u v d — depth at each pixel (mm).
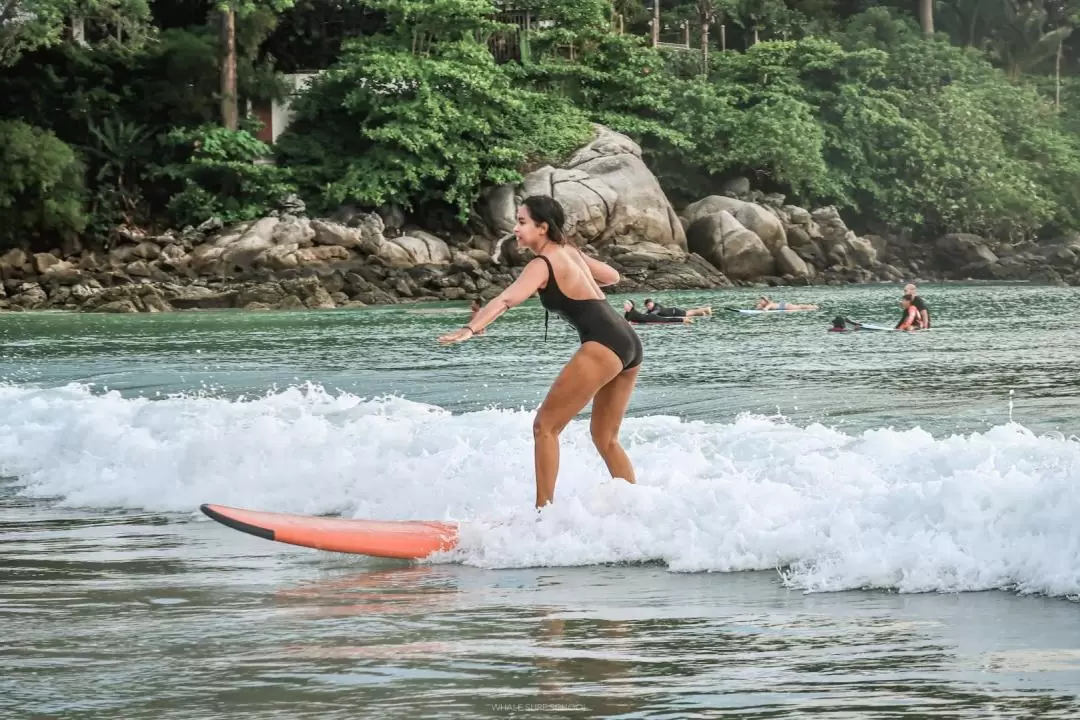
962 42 89375
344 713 4266
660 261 56688
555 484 7715
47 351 26453
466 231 58375
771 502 6992
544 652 5047
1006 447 8242
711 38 82062
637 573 6613
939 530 6297
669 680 4617
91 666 4906
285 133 60125
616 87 66438
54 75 56250
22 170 52250
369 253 53469
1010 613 5500
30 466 10891
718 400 14281
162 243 53562
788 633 5281
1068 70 95438
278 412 12695
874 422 11742
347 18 63531
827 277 60812
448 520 7402
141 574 6824
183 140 56094
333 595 6230
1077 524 6000
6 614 5879
